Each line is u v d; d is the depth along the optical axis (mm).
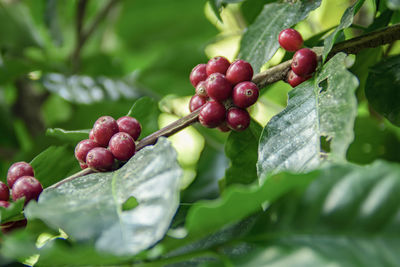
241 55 624
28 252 454
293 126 527
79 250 447
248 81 563
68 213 481
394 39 575
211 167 770
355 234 457
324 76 543
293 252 457
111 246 460
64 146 595
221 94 557
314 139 512
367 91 607
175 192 477
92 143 555
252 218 523
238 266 459
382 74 604
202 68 590
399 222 452
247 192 458
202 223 470
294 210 468
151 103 611
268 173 517
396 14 635
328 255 451
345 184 464
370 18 733
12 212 522
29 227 550
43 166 590
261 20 628
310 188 468
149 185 488
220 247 477
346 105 514
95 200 491
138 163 514
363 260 446
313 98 535
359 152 718
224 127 578
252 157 621
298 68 560
